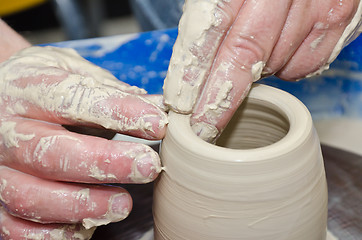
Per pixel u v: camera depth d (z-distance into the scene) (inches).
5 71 35.2
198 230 29.3
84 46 56.9
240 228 28.2
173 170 29.8
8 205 32.4
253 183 27.4
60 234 33.4
